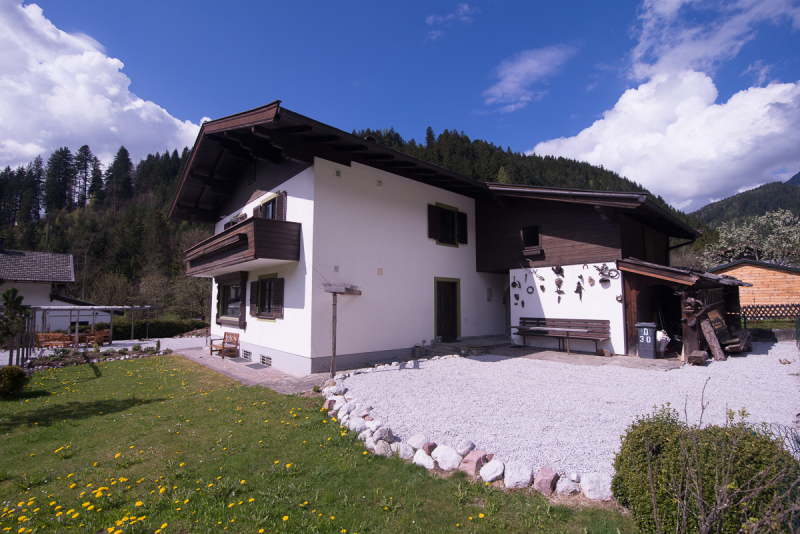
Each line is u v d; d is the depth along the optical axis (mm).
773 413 4969
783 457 2268
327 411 5969
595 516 2965
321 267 9289
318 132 8648
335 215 9641
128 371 10688
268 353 10953
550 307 11227
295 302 9680
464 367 8609
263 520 3043
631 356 9555
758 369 7668
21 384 7961
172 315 28781
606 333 9961
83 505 3328
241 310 12836
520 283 12055
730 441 2473
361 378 7504
